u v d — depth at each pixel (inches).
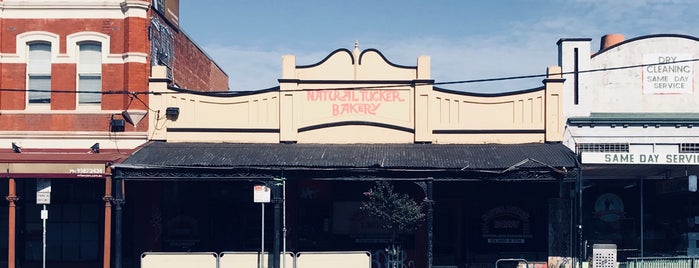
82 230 845.8
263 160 726.5
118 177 705.6
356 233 829.8
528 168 697.0
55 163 720.3
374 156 742.5
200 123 810.2
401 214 720.3
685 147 811.4
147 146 781.9
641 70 823.1
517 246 812.6
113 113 808.3
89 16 817.5
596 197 831.1
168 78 849.5
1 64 812.6
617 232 827.4
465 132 799.7
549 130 791.7
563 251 803.4
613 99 820.0
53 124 810.2
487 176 701.3
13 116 809.5
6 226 844.6
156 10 851.4
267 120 810.2
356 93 812.0
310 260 708.7
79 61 822.5
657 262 706.2
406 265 818.2
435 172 703.7
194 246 831.7
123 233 832.3
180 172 708.7
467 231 816.9
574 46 825.5
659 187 814.5
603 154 712.4
